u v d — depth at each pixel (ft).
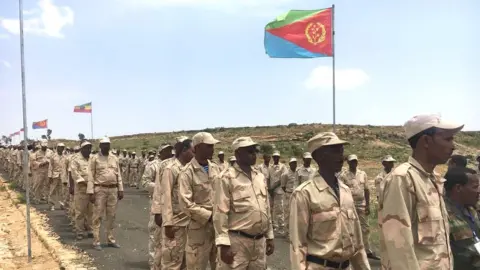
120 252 35.24
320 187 13.78
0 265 33.04
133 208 62.28
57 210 59.98
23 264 33.63
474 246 14.80
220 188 18.61
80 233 40.96
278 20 37.14
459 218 15.06
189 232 21.44
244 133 243.19
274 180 45.96
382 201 12.25
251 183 19.01
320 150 14.02
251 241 18.56
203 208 21.16
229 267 18.43
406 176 11.85
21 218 55.77
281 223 45.91
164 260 23.11
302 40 36.70
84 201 40.93
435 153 12.13
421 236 11.62
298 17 36.86
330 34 36.19
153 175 33.73
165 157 32.89
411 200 11.78
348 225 13.74
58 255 34.19
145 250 35.96
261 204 18.92
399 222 11.59
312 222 13.61
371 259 33.81
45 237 41.70
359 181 34.47
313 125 248.52
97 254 34.53
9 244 41.60
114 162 37.70
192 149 23.34
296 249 13.34
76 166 40.91
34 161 66.74
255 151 19.26
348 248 13.61
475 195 15.19
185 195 21.17
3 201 75.72
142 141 256.11
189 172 21.57
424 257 11.60
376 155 163.02
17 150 90.68
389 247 11.71
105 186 36.94
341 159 14.11
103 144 36.91
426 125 12.13
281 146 182.80
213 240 21.88
